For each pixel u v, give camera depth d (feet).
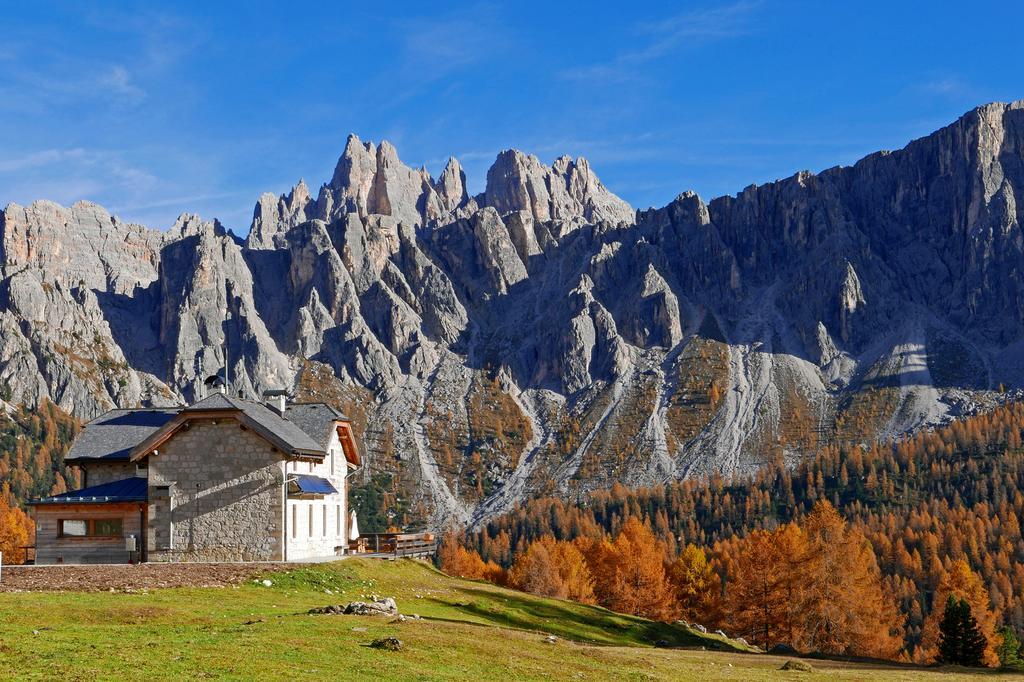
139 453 216.54
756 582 382.01
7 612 126.52
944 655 324.19
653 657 155.74
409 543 263.70
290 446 213.87
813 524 411.75
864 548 555.69
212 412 215.92
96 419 254.27
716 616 442.50
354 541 266.57
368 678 98.22
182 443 218.18
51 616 125.80
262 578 181.98
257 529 214.07
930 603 644.69
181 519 215.92
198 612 140.36
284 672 96.07
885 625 395.96
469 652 121.60
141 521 224.12
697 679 129.70
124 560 222.69
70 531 225.15
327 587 186.29
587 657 135.03
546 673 115.85
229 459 216.74
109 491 230.27
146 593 161.48
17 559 265.75
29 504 223.51
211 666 95.45
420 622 142.10
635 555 431.84
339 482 261.03
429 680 100.73
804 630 367.66
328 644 113.91
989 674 183.42
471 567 489.67
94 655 96.22
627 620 240.12
